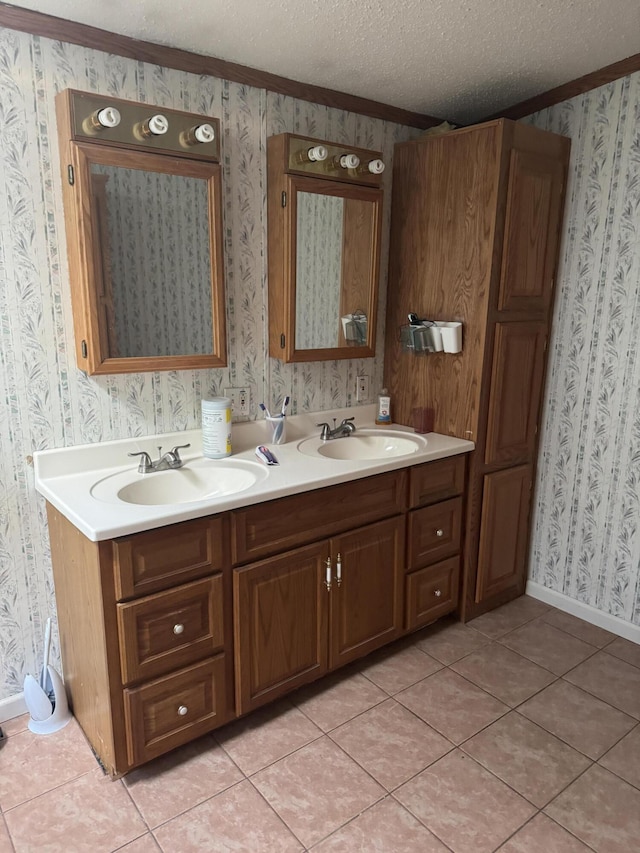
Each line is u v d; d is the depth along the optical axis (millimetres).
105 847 1545
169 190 1866
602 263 2426
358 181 2289
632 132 2254
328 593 2064
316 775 1783
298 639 2016
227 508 1720
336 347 2389
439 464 2332
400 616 2352
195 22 1748
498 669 2309
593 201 2416
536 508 2826
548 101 2459
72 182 1685
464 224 2328
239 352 2258
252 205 2180
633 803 1703
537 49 2064
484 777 1787
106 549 1534
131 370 1870
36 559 1938
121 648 1607
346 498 2051
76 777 1761
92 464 1967
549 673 2293
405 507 2260
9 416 1805
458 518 2480
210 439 2117
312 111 2277
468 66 2162
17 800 1681
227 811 1656
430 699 2131
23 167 1703
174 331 1957
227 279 2166
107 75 1797
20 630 1953
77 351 1854
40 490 1839
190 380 2152
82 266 1718
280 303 2232
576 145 2434
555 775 1799
